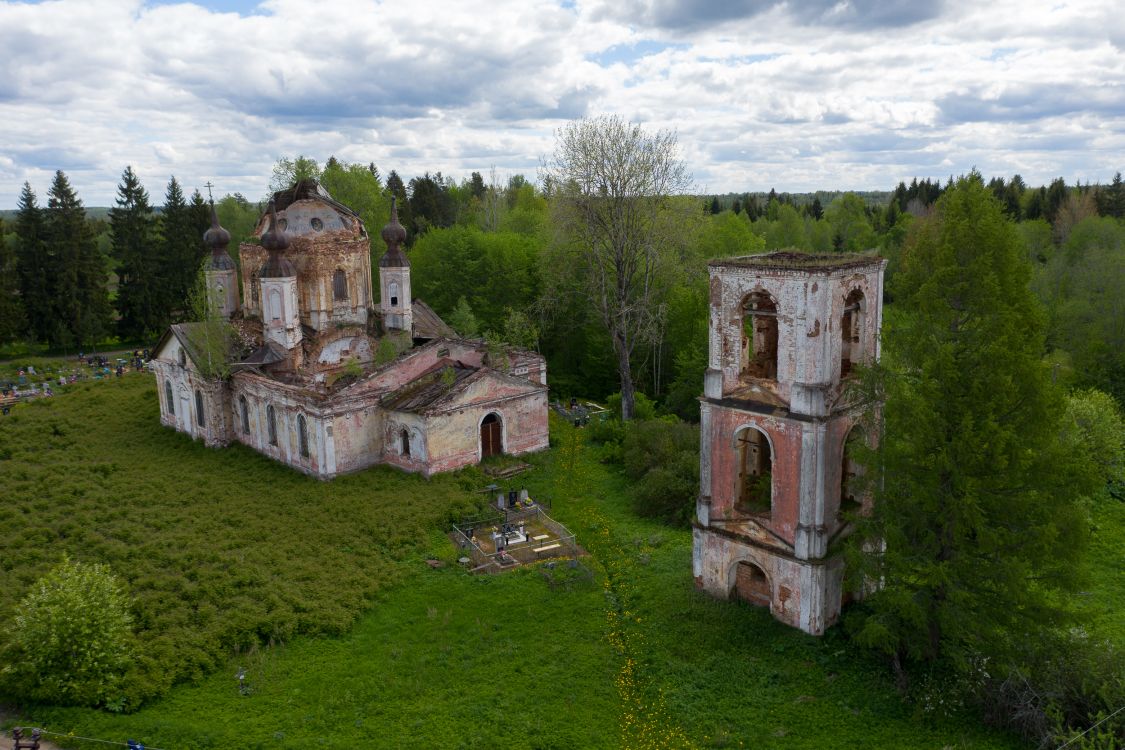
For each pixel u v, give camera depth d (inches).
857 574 1067.3
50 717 1013.8
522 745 962.1
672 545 1487.5
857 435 1190.9
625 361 2267.5
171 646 1144.8
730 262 1139.9
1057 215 4357.8
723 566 1238.9
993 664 1003.3
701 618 1208.2
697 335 2465.6
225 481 1823.3
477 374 1856.5
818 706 1010.7
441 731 990.4
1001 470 944.9
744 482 1284.4
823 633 1149.1
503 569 1416.1
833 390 1107.9
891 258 3789.4
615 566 1412.4
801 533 1125.1
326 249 2062.0
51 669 1060.5
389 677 1104.2
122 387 2618.1
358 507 1647.4
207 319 2086.6
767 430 1147.9
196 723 1010.1
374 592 1330.0
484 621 1245.7
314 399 1779.0
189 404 2135.8
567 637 1198.3
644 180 2174.0
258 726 1005.8
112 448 2081.7
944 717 980.6
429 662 1141.7
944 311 973.8
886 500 1032.8
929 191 5295.3
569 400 2591.0
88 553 1459.2
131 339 3818.9
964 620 967.6
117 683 1064.2
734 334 1160.2
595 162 2159.2
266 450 1983.3
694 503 1585.9
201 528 1560.0
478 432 1886.1
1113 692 924.6
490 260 2918.3
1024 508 953.5
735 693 1045.2
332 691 1076.5
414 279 3164.4
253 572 1370.6
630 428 1977.1
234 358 2059.5
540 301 2492.6
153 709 1046.4
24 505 1675.7
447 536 1553.9
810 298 1063.6
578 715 1018.1
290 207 2053.4
